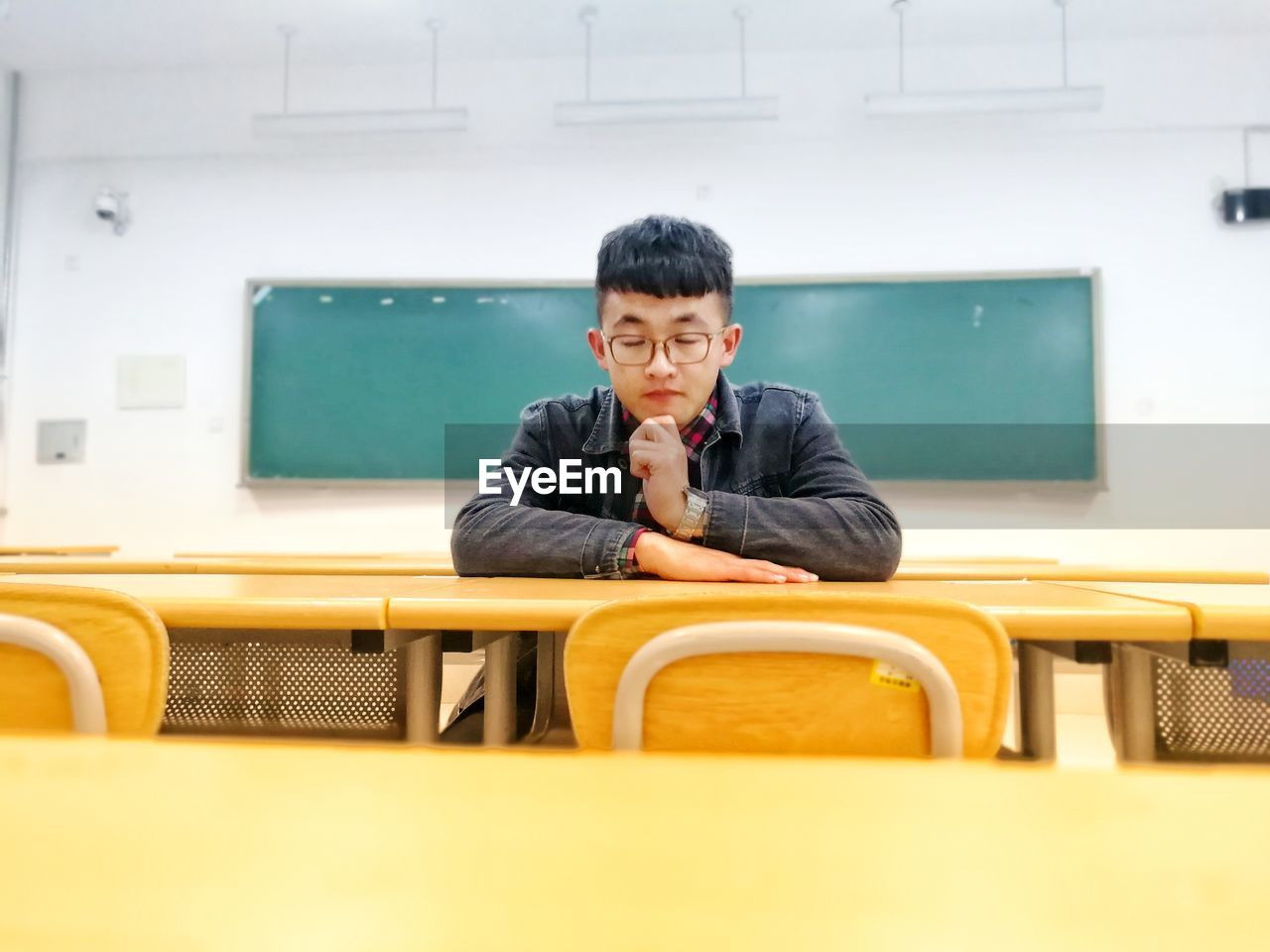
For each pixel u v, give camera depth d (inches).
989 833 9.0
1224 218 134.1
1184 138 136.3
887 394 137.2
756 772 11.1
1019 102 127.5
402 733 37.3
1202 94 136.5
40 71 151.3
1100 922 7.1
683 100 131.2
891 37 137.9
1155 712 36.2
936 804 9.8
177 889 7.7
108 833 8.9
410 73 147.9
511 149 146.2
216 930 7.0
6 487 147.4
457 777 10.8
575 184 145.3
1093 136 137.5
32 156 151.3
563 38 139.6
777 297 139.9
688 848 8.7
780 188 142.2
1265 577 62.6
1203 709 36.4
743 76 137.0
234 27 137.4
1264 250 134.6
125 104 150.9
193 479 145.6
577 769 11.0
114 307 148.9
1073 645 35.5
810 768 11.1
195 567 60.4
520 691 51.2
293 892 7.6
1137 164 136.7
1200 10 130.4
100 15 134.3
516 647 39.1
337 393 143.2
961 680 23.9
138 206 149.6
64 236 150.4
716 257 53.0
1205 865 8.2
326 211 147.7
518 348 142.3
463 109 135.3
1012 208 138.5
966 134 139.4
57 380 148.6
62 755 11.3
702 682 23.7
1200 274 135.3
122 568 59.8
